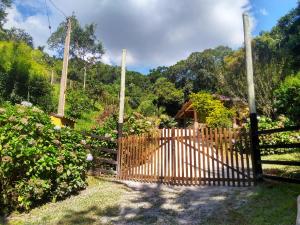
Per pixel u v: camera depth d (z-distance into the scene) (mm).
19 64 37500
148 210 7766
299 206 5492
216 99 30484
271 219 6281
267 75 27516
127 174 11617
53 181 8742
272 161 8555
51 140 9195
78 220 7133
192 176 10125
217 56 73312
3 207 7598
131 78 93812
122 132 13203
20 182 7754
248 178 8992
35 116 9438
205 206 7727
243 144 9703
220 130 9656
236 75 38000
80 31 88500
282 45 44500
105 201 8594
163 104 56656
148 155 11180
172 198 8703
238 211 7086
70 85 47531
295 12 48062
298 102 9961
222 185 9398
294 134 14516
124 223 6898
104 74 94875
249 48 9836
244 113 28000
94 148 12336
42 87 35500
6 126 7977
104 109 38500
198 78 66875
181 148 10344
